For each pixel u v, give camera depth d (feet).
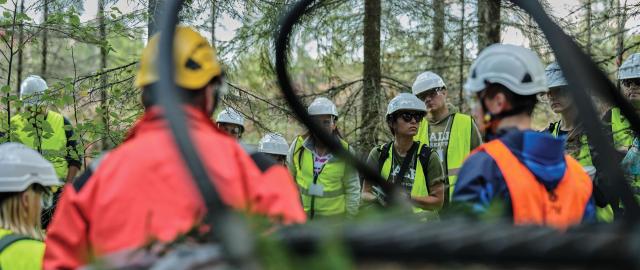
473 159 7.95
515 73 7.94
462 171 7.98
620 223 3.50
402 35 34.04
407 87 32.17
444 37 35.91
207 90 6.81
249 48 25.93
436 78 20.68
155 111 6.63
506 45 8.14
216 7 22.58
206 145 6.41
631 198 3.96
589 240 3.05
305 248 3.48
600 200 9.32
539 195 7.75
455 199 7.75
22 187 9.96
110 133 20.01
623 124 13.96
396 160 18.92
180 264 3.52
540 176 7.78
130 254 4.35
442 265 3.22
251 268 3.32
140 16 20.85
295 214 6.75
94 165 6.74
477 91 8.16
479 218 4.48
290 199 6.85
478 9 32.58
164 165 6.21
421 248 3.23
